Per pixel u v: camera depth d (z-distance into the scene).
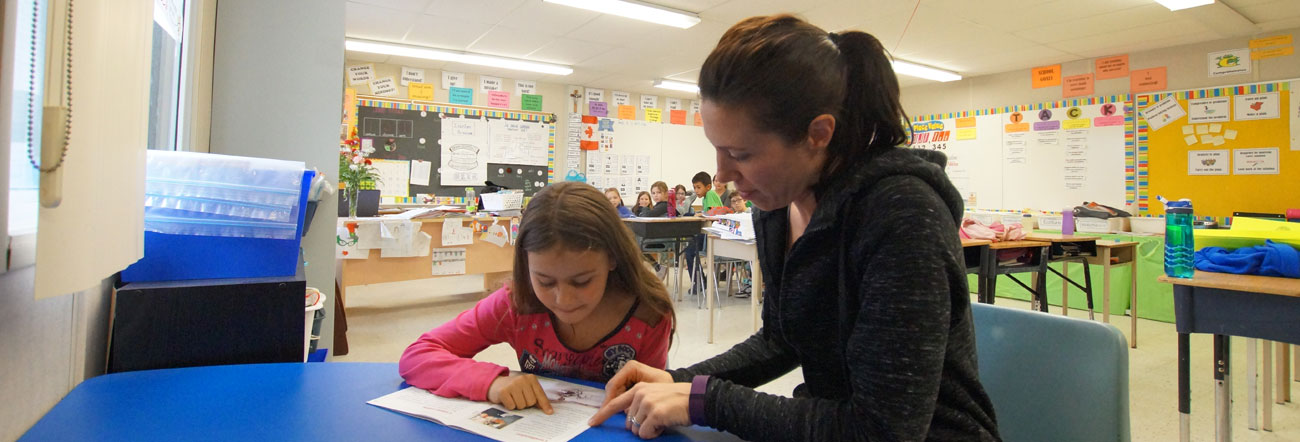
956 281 0.56
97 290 1.08
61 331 0.87
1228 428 1.67
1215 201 4.64
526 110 6.91
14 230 0.72
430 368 0.85
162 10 1.58
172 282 1.17
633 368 0.81
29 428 0.73
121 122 0.78
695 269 4.66
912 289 0.53
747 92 0.55
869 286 0.55
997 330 1.01
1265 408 2.18
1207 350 3.38
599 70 6.39
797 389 0.81
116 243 0.78
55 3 0.57
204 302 1.14
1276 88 4.38
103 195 0.72
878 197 0.58
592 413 0.76
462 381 0.82
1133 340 3.47
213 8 2.13
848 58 0.62
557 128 7.12
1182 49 4.86
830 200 0.61
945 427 0.61
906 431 0.51
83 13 0.63
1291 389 2.63
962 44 4.95
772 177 0.60
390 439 0.66
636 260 1.00
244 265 1.26
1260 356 3.29
